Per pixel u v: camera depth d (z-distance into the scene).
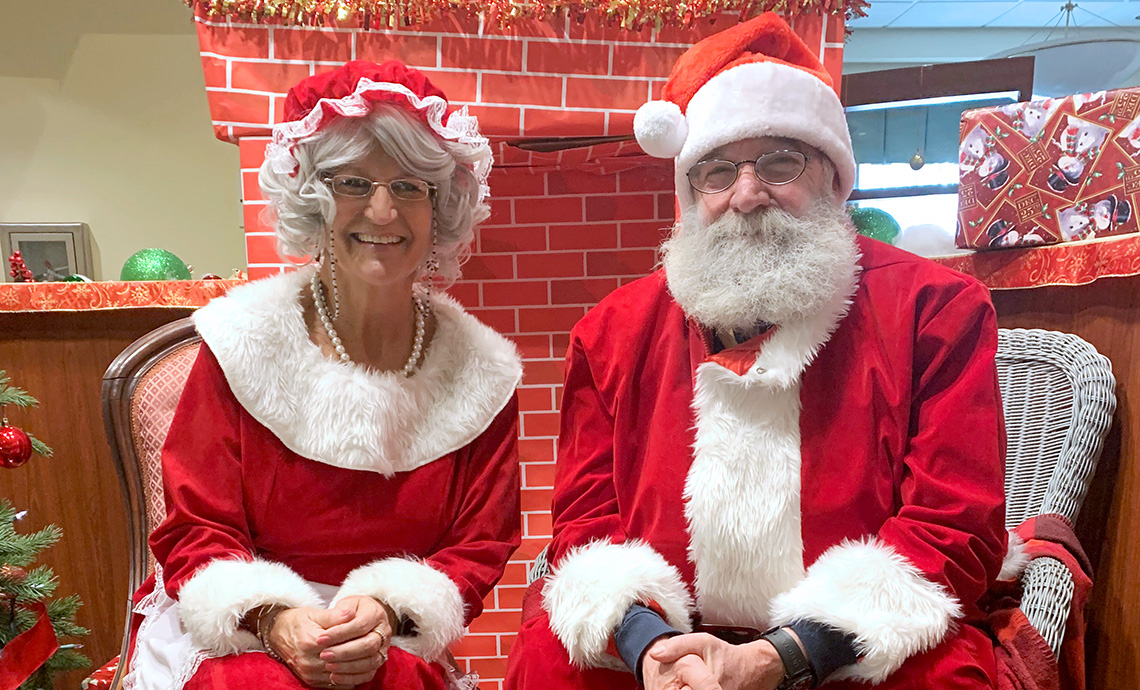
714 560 1.02
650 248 1.84
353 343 1.24
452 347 1.30
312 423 1.16
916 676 0.90
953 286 1.04
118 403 1.44
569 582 1.03
